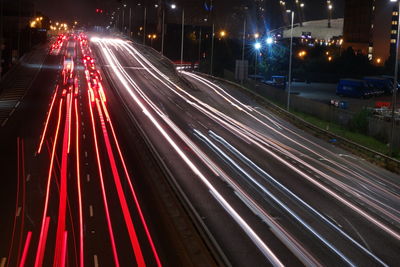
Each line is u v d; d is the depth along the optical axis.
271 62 151.12
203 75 111.38
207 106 72.38
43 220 26.56
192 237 24.53
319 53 179.50
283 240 24.64
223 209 29.09
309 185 35.62
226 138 51.47
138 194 31.36
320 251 23.50
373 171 42.25
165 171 36.25
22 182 33.53
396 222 28.73
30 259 21.61
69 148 43.34
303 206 30.53
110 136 48.56
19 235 24.42
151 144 46.03
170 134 51.31
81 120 56.00
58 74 91.81
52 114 58.97
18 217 26.95
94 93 75.44
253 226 26.47
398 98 110.69
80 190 31.98
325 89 122.19
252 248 23.44
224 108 72.00
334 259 22.62
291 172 39.09
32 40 139.50
